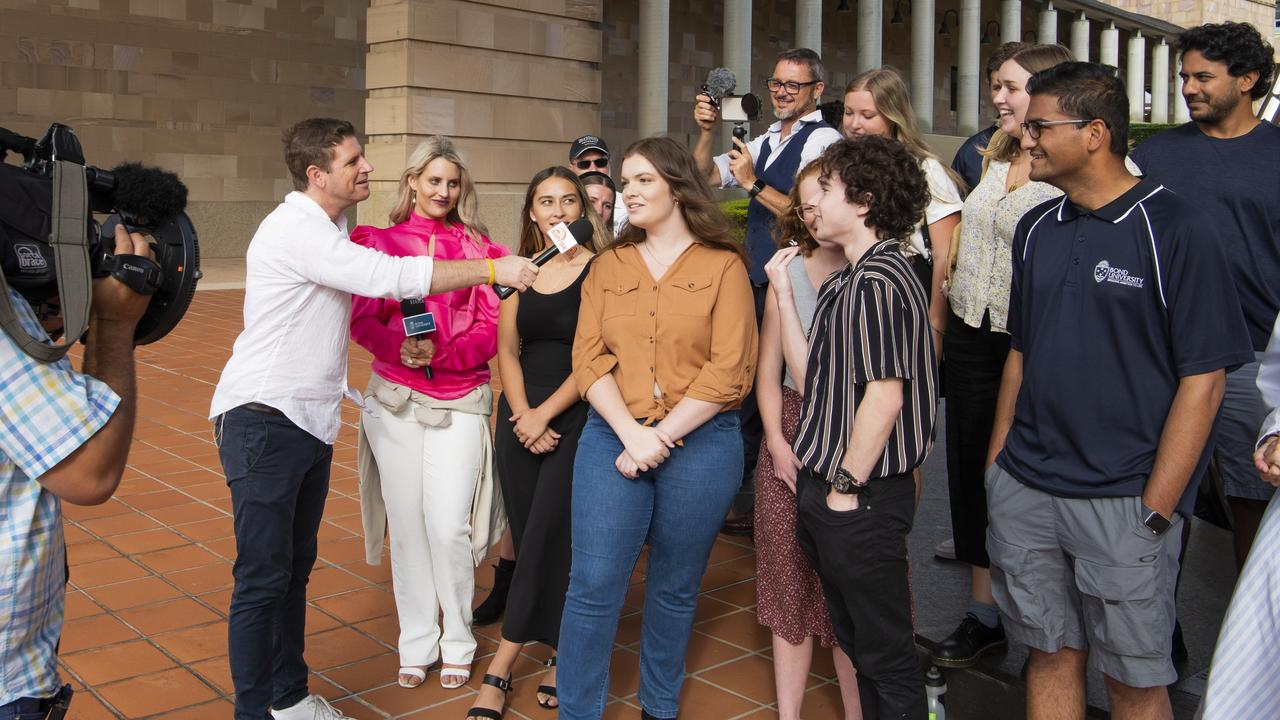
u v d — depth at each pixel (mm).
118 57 13977
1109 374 2596
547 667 3561
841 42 25375
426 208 3709
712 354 3004
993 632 3783
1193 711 3287
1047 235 2734
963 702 3561
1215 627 3869
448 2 11117
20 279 1721
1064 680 2867
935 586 4367
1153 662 2605
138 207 1913
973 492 3795
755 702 3551
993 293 3666
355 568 4734
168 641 3934
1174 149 3479
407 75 10906
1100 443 2619
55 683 1840
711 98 4832
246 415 2938
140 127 14242
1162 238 2518
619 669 3807
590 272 3195
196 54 14641
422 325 3430
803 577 3230
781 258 3150
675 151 3049
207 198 14930
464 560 3643
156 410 7383
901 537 2789
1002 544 2838
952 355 3895
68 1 13523
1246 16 37031
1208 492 3699
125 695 3518
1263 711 2256
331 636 4047
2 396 1706
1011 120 3533
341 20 16016
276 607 2973
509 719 3424
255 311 2967
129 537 5031
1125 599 2592
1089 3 28906
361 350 9617
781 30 23266
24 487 1771
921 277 3930
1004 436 2971
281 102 15508
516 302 3619
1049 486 2697
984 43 29969
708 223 3047
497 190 11875
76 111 13703
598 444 3057
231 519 5305
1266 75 3328
